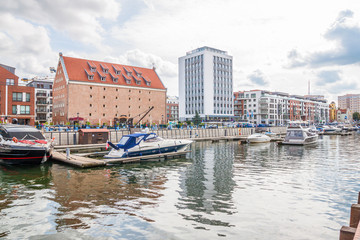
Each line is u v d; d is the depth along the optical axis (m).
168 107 156.00
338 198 12.34
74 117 59.53
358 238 4.67
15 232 8.70
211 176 17.77
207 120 100.25
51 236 8.40
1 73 59.78
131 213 10.34
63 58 65.25
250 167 21.41
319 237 8.28
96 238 8.23
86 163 21.09
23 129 24.28
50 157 24.41
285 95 150.88
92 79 64.44
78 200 12.15
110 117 66.50
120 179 16.92
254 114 131.12
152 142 26.70
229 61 116.62
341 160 25.12
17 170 20.12
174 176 17.88
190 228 8.91
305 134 41.47
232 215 10.11
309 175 17.81
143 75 77.12
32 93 54.09
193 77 111.38
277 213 10.33
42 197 12.69
